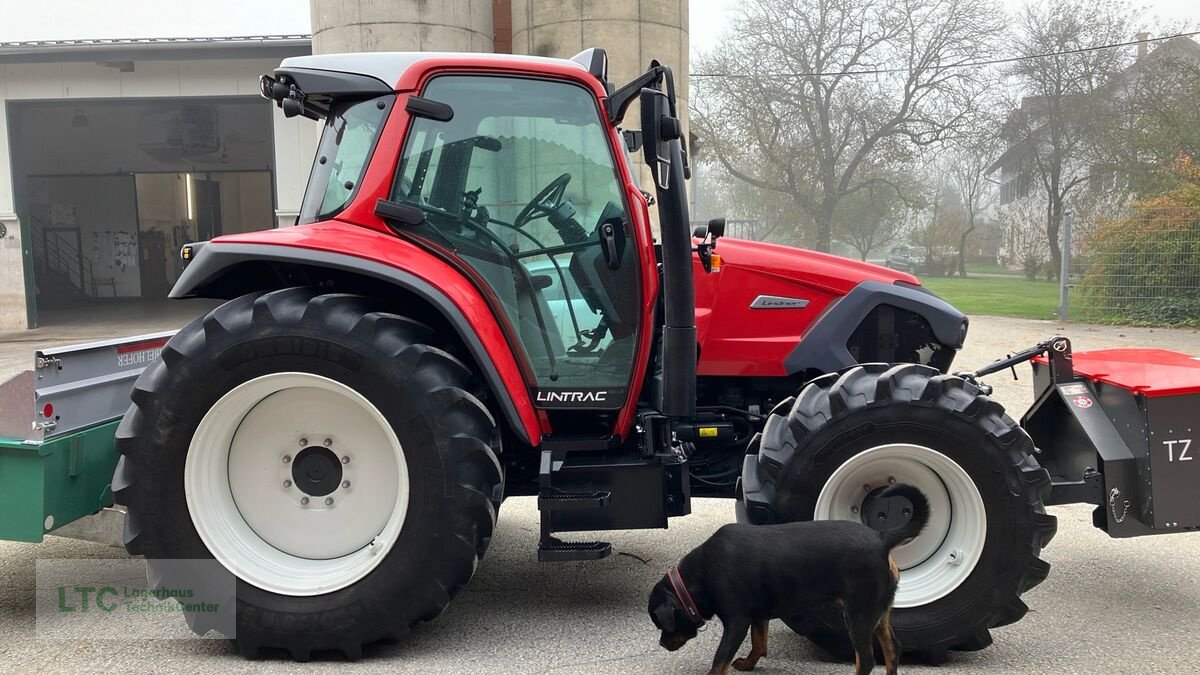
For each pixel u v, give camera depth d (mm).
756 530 2594
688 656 2887
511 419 2945
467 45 10328
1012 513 2855
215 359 2818
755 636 2768
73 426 3191
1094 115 28719
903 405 2889
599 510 3053
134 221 22188
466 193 3066
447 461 2801
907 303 3674
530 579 3648
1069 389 3303
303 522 3018
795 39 31734
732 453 3785
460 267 3025
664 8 10047
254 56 14047
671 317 3041
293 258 2818
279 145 14148
